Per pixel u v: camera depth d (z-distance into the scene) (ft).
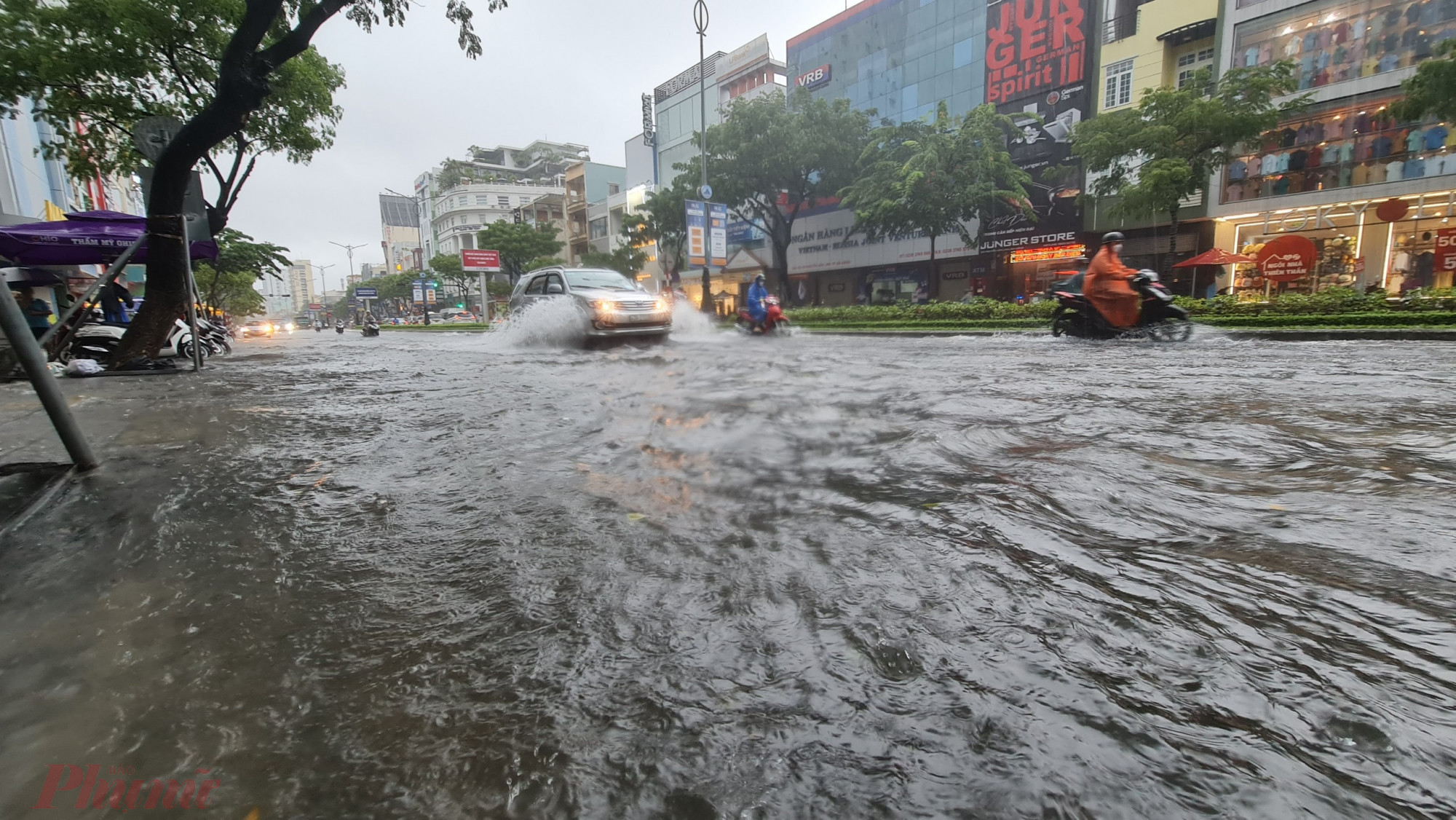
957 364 21.03
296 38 23.91
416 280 225.35
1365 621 3.98
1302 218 57.47
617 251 128.77
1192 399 12.64
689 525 5.92
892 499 6.56
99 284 18.62
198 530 6.08
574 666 3.73
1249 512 5.95
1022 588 4.50
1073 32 68.80
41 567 5.24
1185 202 63.62
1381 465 7.47
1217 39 59.72
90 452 8.55
